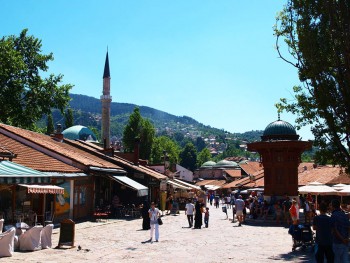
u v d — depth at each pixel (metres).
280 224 29.16
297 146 32.41
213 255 15.23
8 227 15.93
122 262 13.38
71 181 28.39
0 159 19.45
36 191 18.16
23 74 47.16
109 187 37.72
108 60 81.00
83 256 14.38
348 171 17.91
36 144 29.91
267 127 35.22
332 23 17.08
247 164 94.38
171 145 123.06
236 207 29.02
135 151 48.72
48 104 48.72
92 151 41.03
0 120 46.25
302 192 31.22
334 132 17.66
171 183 51.97
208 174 122.81
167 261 13.74
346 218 10.76
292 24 18.31
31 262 12.93
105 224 27.41
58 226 24.14
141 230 24.33
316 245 10.90
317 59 17.38
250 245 18.27
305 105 18.22
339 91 17.39
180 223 30.59
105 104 79.06
